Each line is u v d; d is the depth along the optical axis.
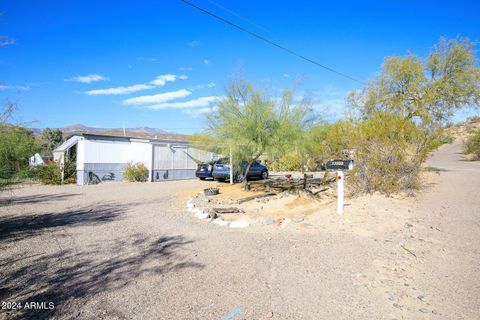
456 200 10.48
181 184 18.91
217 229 7.56
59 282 4.49
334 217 8.50
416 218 8.27
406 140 11.45
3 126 7.59
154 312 3.70
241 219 8.55
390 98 19.31
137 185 18.73
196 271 4.93
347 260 5.42
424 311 3.75
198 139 16.86
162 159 22.22
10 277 4.67
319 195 12.37
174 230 7.48
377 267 5.12
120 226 7.93
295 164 27.30
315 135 14.72
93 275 4.75
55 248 6.06
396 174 11.39
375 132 11.36
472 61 19.16
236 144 12.88
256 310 3.77
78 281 4.53
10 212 10.00
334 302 3.97
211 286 4.40
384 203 10.00
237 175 18.59
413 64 19.06
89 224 8.19
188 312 3.71
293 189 13.43
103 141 20.97
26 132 8.28
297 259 5.46
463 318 3.62
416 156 11.37
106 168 21.12
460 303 3.95
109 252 5.82
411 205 9.76
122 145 22.06
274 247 6.10
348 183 11.87
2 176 7.51
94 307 3.79
